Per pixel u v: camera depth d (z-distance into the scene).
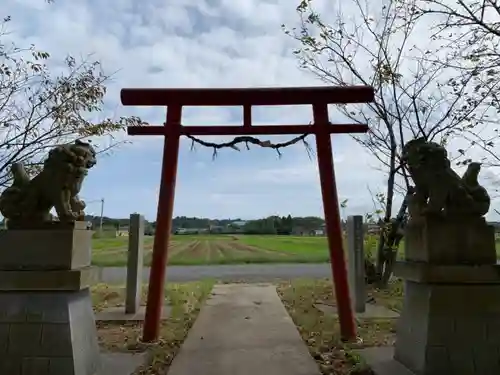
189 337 6.11
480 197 4.24
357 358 4.87
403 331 4.61
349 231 8.34
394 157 10.60
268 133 6.25
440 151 4.28
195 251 27.14
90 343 4.39
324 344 5.68
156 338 5.84
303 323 6.92
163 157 6.18
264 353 5.34
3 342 3.91
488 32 7.10
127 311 7.74
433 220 4.20
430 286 4.11
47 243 4.09
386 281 10.59
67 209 4.20
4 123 10.65
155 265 5.98
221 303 8.97
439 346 4.00
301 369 4.74
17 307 3.97
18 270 4.03
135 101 6.21
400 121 12.08
